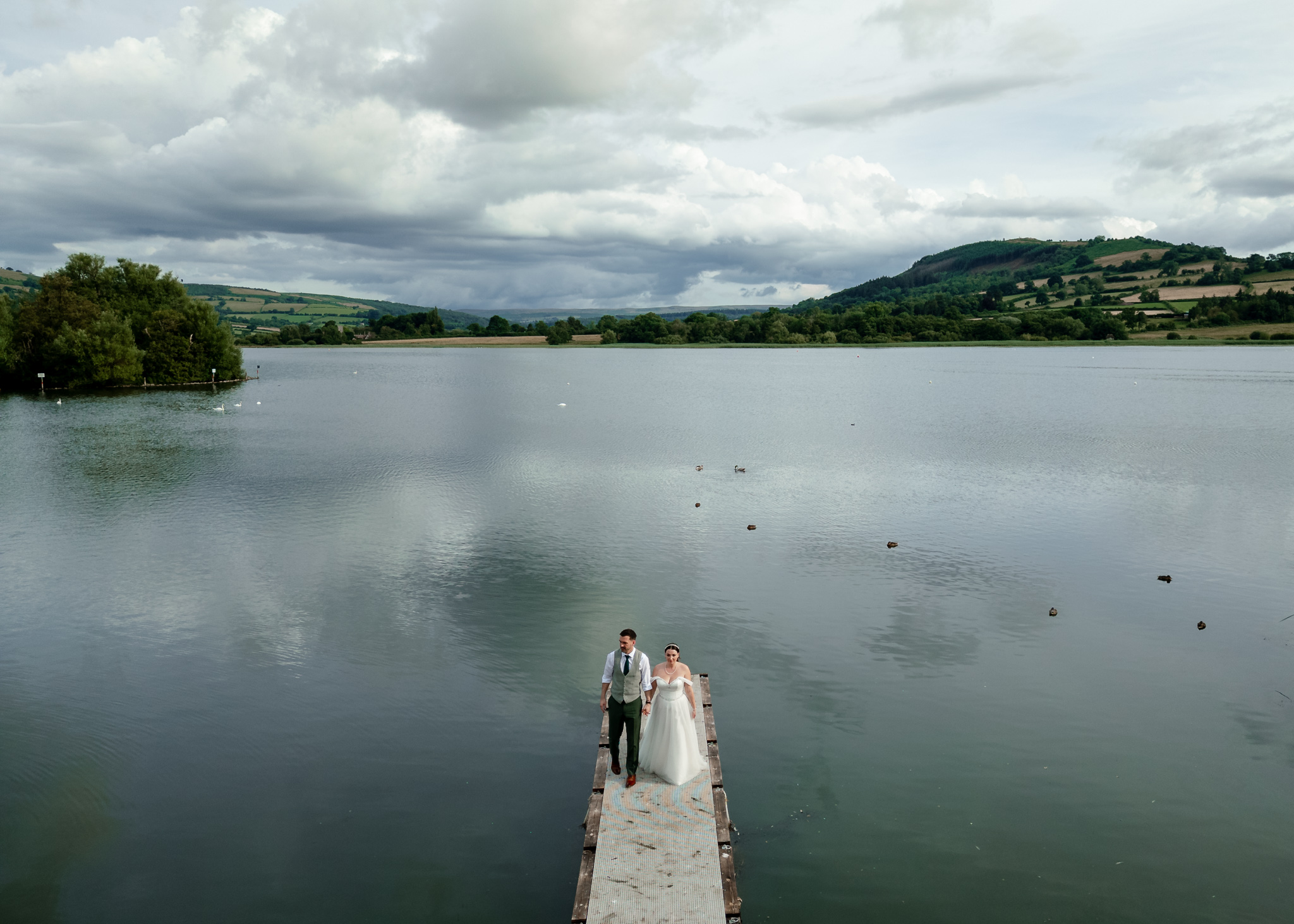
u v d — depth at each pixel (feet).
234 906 40.27
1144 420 238.27
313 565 95.14
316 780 51.42
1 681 65.21
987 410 268.82
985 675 67.36
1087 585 89.71
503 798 49.49
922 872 42.98
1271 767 53.57
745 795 49.88
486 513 120.67
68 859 43.78
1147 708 61.77
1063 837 46.01
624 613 80.48
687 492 136.67
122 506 124.47
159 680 65.51
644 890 37.58
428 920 39.34
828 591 87.51
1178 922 39.50
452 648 71.87
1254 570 94.58
